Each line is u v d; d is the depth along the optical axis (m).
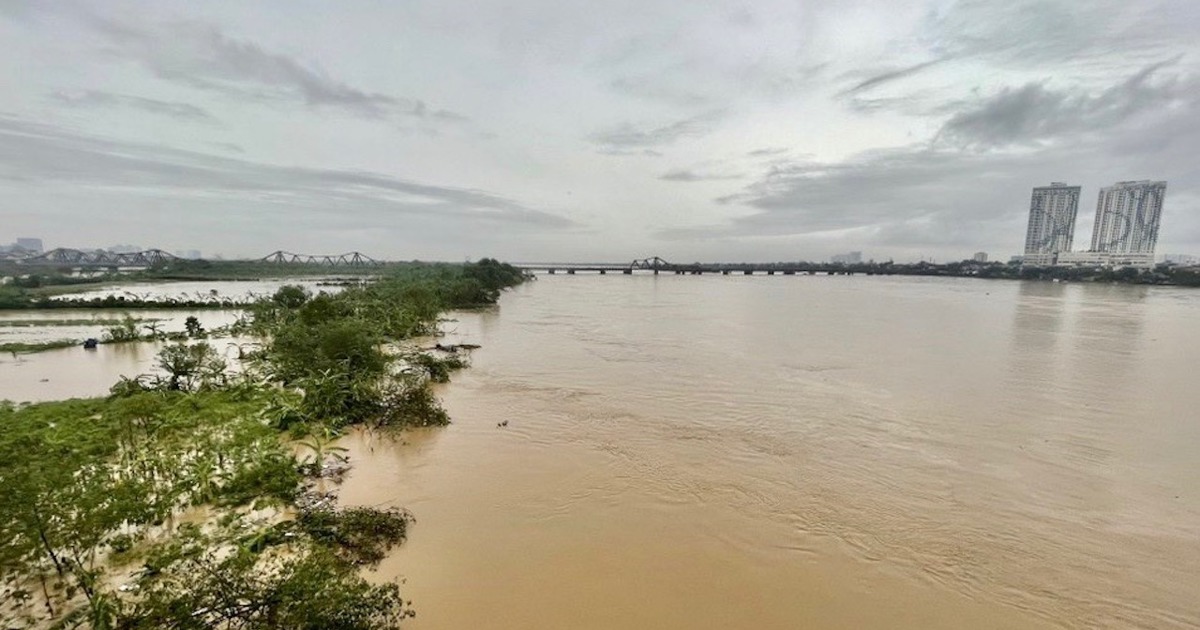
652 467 13.78
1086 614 8.63
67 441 13.39
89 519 8.55
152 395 16.45
